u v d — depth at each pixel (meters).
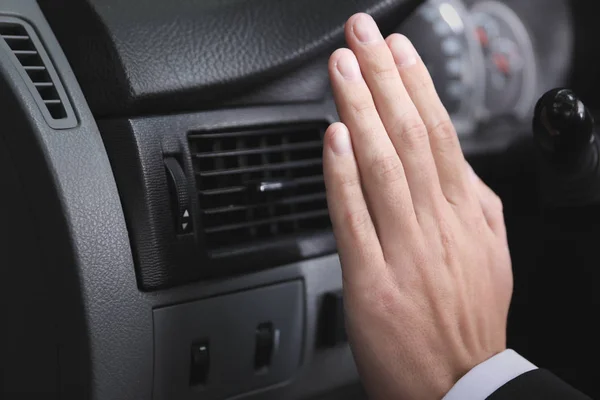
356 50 0.65
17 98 0.64
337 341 0.79
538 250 1.04
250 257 0.73
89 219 0.64
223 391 0.74
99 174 0.65
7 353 0.74
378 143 0.63
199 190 0.71
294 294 0.76
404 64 0.67
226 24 0.72
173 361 0.70
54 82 0.66
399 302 0.64
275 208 0.76
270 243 0.74
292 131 0.76
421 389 0.66
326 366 0.80
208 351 0.72
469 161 0.95
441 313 0.65
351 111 0.63
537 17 1.01
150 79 0.67
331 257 0.78
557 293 1.06
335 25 0.75
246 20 0.73
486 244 0.70
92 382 0.65
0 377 0.76
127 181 0.66
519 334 1.08
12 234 0.69
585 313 1.06
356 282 0.64
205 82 0.69
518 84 0.99
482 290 0.69
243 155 0.73
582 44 1.04
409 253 0.64
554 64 1.03
